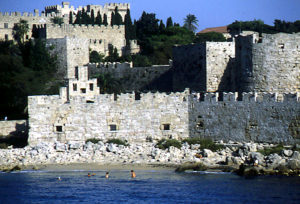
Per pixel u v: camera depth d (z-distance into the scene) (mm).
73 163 191875
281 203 151125
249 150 187875
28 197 163000
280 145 190625
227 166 181000
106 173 177250
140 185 168500
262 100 195875
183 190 162750
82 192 165250
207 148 195375
